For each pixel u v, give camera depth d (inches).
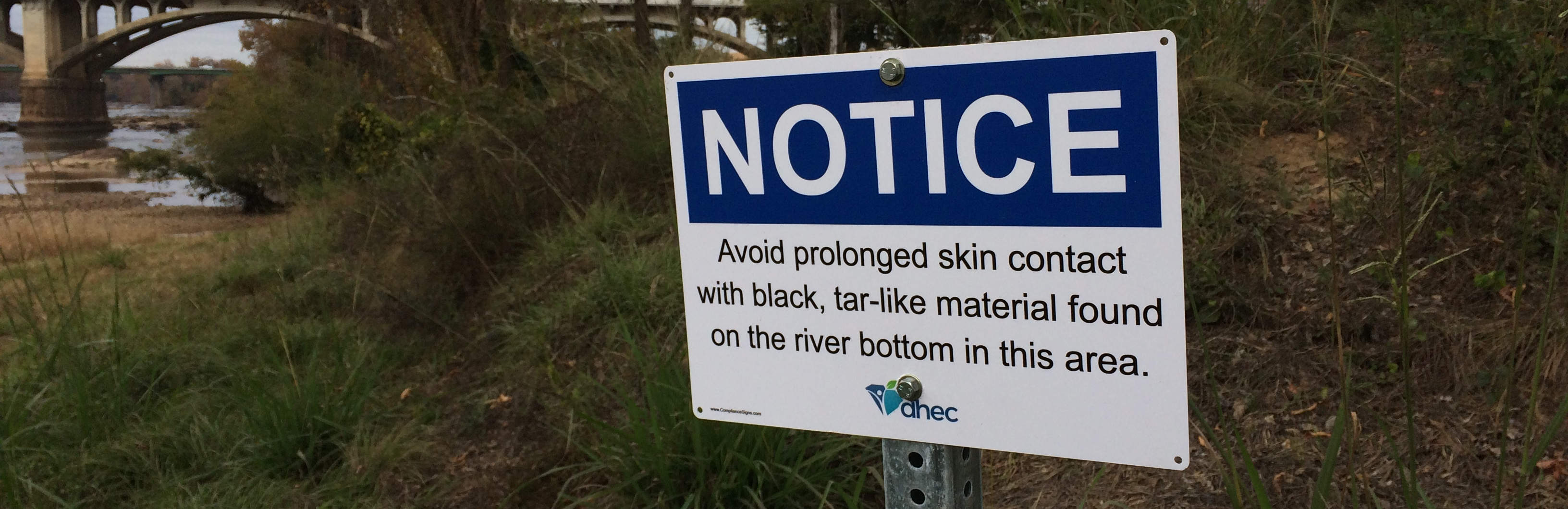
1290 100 153.7
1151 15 165.3
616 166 211.6
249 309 233.6
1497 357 106.3
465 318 198.7
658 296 161.0
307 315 225.0
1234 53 160.4
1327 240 128.7
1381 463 99.8
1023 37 166.7
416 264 223.5
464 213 212.5
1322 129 144.2
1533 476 93.0
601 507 119.0
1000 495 110.0
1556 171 120.2
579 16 296.4
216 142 570.9
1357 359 112.7
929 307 51.8
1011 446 51.0
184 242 386.6
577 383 149.6
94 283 287.7
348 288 234.4
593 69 254.7
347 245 265.0
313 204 391.2
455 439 150.7
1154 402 47.4
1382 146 140.6
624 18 315.0
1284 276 126.0
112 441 153.9
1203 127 150.9
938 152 49.9
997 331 50.3
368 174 359.9
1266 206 137.3
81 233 387.2
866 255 52.8
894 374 53.5
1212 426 110.5
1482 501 92.5
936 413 52.7
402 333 201.5
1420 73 148.8
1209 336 122.1
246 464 144.1
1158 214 45.6
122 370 173.2
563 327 166.2
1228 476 101.5
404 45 394.9
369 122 397.7
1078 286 48.1
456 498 133.3
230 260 299.7
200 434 149.7
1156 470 106.3
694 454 117.3
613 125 218.4
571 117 225.5
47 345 184.7
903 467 56.4
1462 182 126.0
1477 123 130.0
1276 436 106.4
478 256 198.5
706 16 275.1
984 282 50.1
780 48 348.2
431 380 177.2
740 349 57.7
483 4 351.9
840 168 52.6
